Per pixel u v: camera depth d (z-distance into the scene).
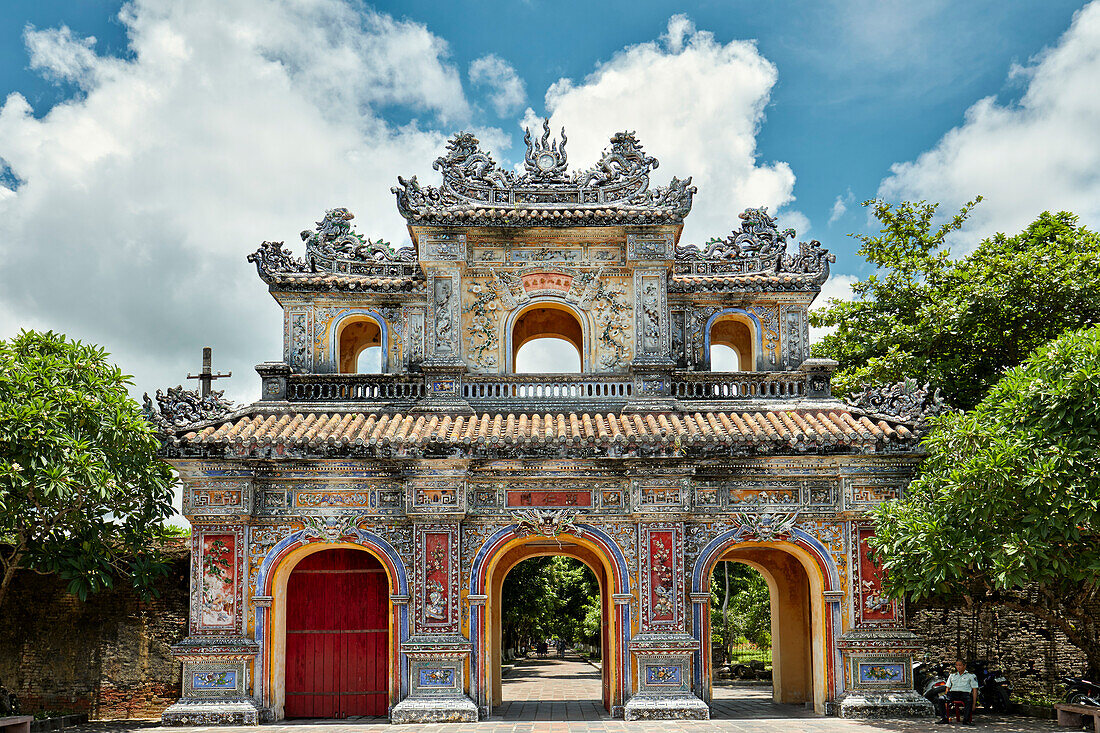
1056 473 17.61
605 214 23.59
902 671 21.39
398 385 23.75
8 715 20.78
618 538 21.75
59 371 20.45
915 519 19.33
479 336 24.12
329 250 25.45
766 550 25.53
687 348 25.17
